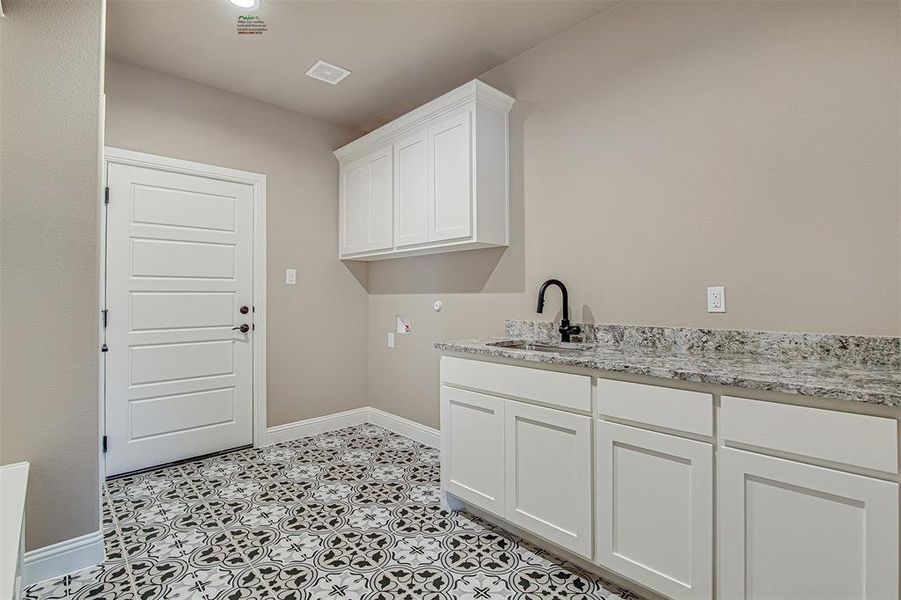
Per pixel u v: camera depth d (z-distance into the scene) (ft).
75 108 5.95
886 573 3.77
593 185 7.84
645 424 5.18
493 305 9.50
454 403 7.48
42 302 5.75
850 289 5.42
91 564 6.05
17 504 4.69
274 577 5.87
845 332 5.44
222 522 7.26
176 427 9.82
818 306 5.63
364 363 12.94
